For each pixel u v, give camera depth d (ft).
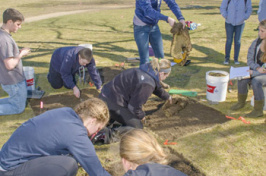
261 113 12.75
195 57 22.67
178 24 16.39
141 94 10.54
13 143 6.86
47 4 69.46
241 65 20.38
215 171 9.27
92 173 7.08
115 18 44.98
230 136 11.30
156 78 10.73
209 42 27.48
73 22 41.70
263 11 19.40
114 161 9.95
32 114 13.67
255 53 12.53
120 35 31.91
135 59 22.26
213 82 13.91
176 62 20.02
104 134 11.12
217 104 14.28
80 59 13.66
